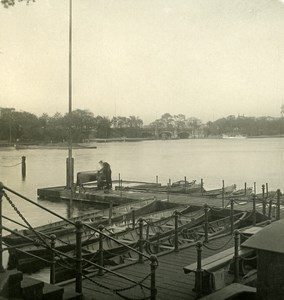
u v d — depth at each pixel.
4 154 65.62
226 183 43.34
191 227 16.28
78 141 80.50
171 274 9.16
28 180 43.66
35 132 60.88
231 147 115.19
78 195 29.81
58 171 51.44
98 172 31.70
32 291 5.64
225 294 6.71
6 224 23.45
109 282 8.51
